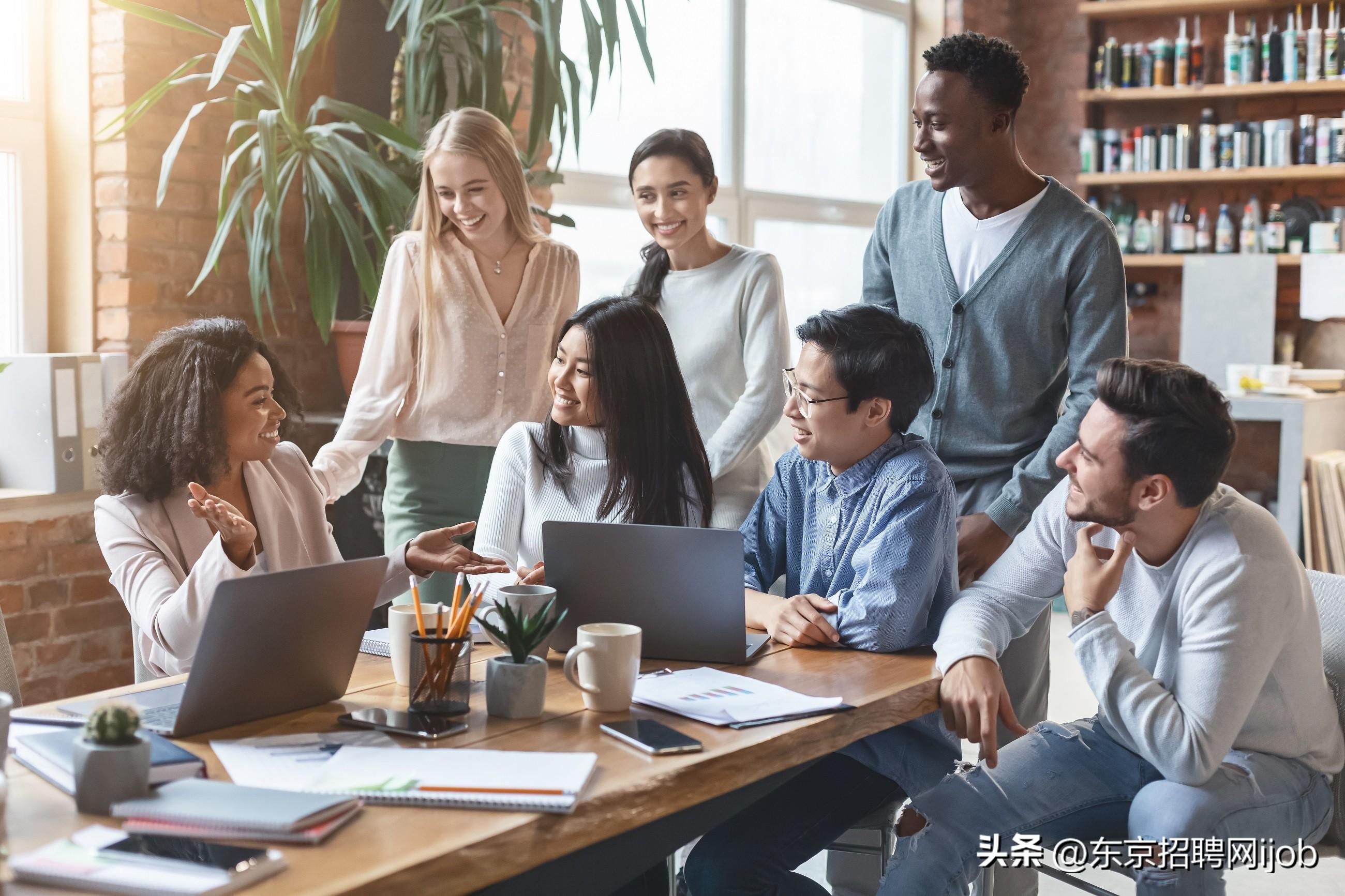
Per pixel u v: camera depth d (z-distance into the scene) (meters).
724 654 1.77
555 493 2.17
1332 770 1.85
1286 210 5.71
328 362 3.82
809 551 2.06
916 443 1.99
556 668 1.76
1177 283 6.05
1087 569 1.79
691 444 2.16
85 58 3.30
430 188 2.63
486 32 3.24
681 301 2.88
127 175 3.29
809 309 5.63
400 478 2.76
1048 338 2.45
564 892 1.34
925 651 1.89
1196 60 5.78
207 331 1.93
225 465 1.89
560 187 4.39
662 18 4.77
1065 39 6.07
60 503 3.17
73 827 1.16
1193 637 1.72
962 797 1.87
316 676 1.54
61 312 3.42
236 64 3.47
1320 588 2.00
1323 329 5.70
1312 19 5.70
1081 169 6.05
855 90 5.79
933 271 2.55
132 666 3.37
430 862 1.09
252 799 1.17
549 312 2.73
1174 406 1.68
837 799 1.95
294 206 3.68
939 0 5.95
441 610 1.64
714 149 5.08
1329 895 2.68
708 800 1.48
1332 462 4.85
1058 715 3.82
